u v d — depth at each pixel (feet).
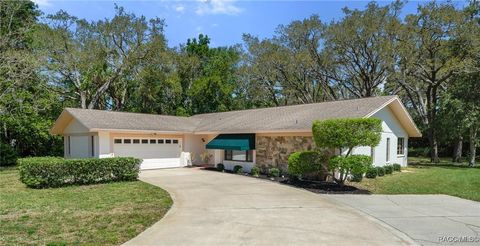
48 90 120.26
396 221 36.55
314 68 145.18
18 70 98.37
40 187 57.82
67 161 60.44
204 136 105.91
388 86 142.51
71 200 46.47
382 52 119.03
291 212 40.22
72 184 60.90
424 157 156.04
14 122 105.81
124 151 89.30
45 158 64.34
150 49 140.87
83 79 138.41
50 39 124.26
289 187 59.98
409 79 127.75
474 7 108.78
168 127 98.07
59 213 38.55
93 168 63.16
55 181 59.06
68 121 96.53
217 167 93.09
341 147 58.34
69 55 130.41
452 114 105.91
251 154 85.15
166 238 29.63
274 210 41.24
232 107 169.17
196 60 165.48
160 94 162.91
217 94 162.81
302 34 143.33
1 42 98.43
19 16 118.62
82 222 34.63
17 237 29.48
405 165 91.81
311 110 83.87
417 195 53.36
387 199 49.73
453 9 107.55
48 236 29.86
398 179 67.87
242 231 31.96
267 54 150.71
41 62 101.91
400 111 84.17
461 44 108.37
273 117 87.66
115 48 140.87
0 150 104.63
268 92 168.25
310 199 48.80
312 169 62.13
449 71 109.50
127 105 162.71
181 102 166.30
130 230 31.94
